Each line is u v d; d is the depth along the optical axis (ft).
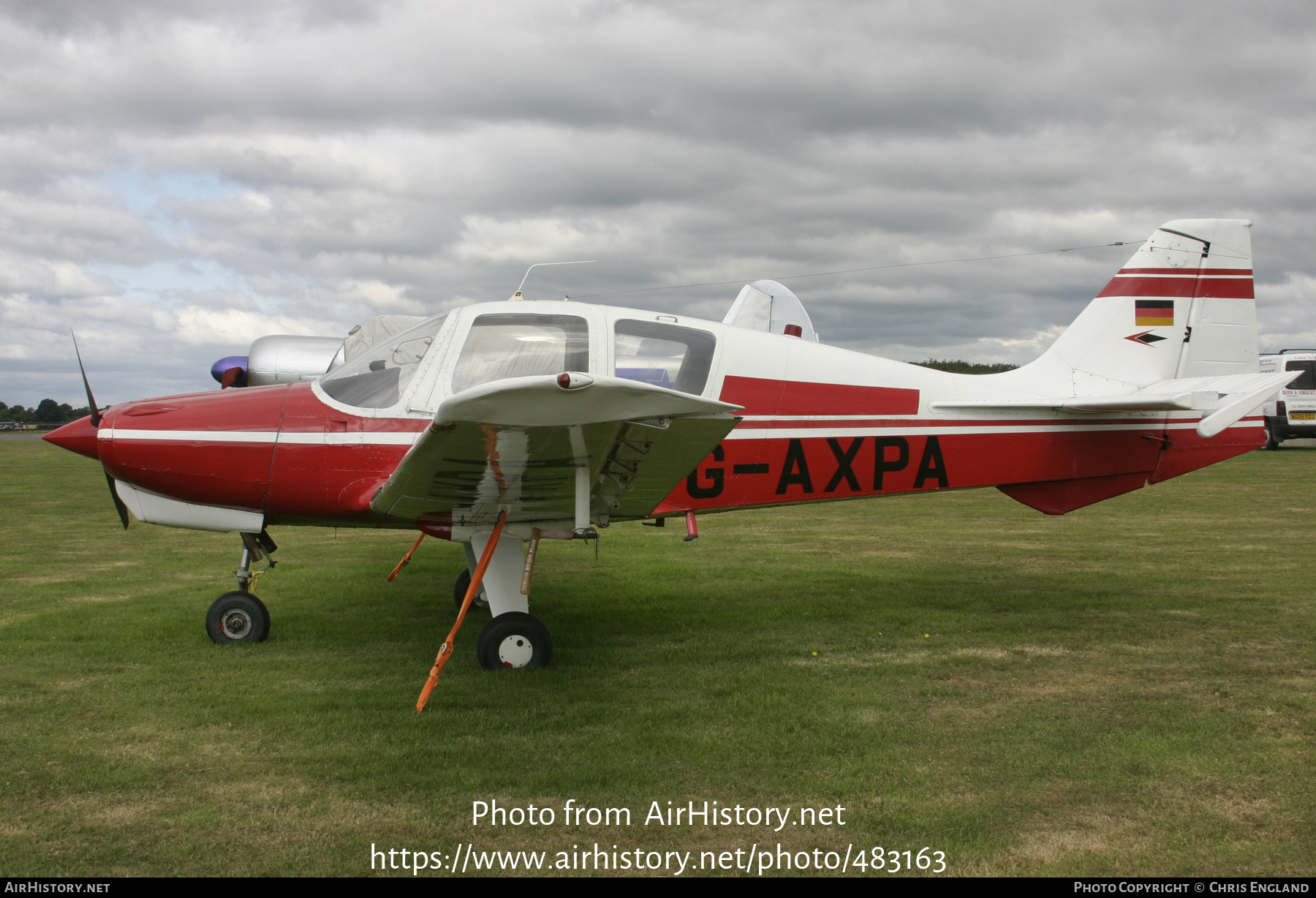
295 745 10.87
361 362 16.29
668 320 16.75
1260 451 69.46
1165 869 8.08
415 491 13.60
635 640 16.26
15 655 14.96
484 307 16.20
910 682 13.61
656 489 14.33
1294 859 8.27
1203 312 20.13
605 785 9.82
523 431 11.07
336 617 18.07
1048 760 10.50
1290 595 19.98
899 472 18.10
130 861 8.11
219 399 16.02
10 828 8.73
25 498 42.14
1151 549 26.81
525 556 15.25
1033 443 18.85
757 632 16.88
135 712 12.01
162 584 21.57
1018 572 23.31
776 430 17.13
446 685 13.37
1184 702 12.62
